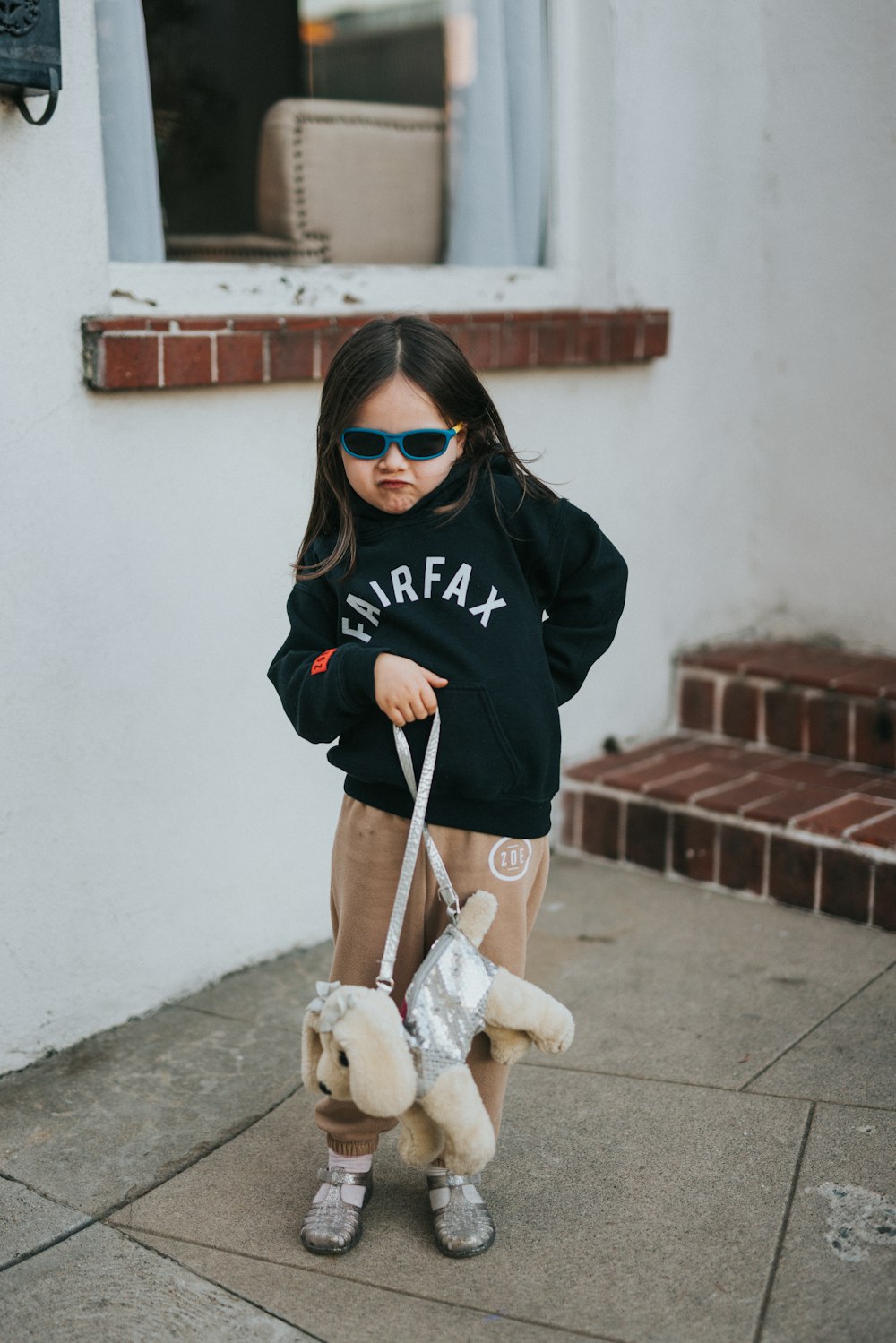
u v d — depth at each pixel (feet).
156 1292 6.69
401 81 11.67
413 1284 6.75
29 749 8.65
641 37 12.08
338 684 6.34
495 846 6.71
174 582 9.35
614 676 13.34
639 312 12.37
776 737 13.32
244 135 10.60
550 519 6.84
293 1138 8.13
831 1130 8.03
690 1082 8.64
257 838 10.28
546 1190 7.53
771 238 13.83
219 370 9.11
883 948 10.61
